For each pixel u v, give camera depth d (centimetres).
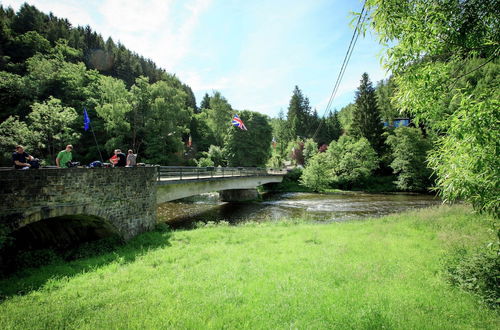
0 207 714
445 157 428
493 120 321
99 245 1007
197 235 1158
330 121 7600
